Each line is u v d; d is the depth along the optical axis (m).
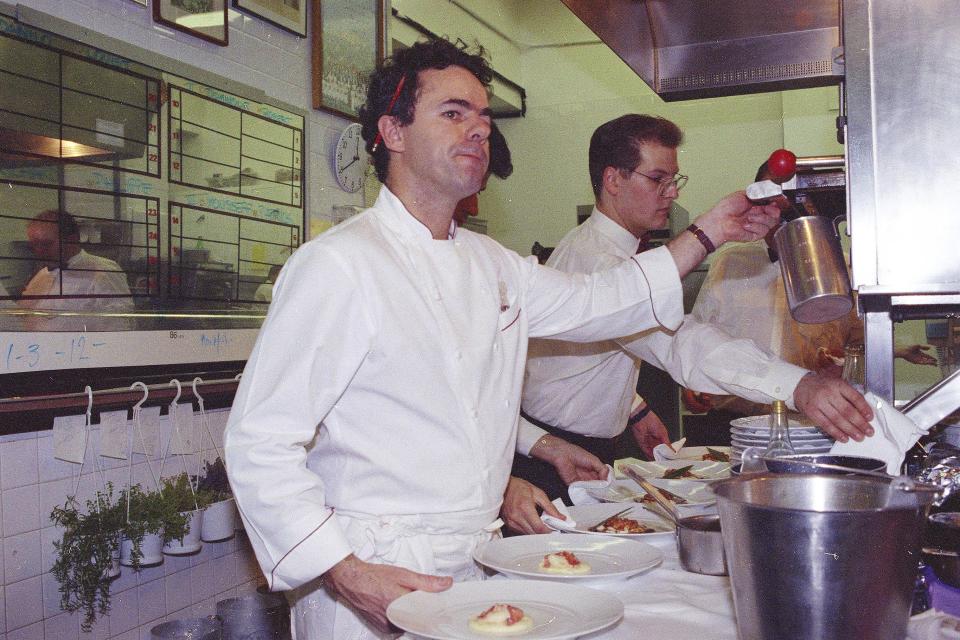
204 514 2.55
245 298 2.95
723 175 6.08
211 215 2.79
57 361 2.23
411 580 1.14
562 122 6.47
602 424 2.34
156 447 2.55
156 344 2.55
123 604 2.46
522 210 6.57
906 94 1.32
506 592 1.11
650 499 1.68
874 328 1.52
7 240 2.10
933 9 1.31
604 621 0.96
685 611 1.07
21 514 2.16
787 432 1.51
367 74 3.68
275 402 1.22
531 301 1.63
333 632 1.37
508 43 6.34
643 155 2.31
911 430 1.41
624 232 2.39
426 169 1.41
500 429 1.43
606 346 2.25
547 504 1.57
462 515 1.33
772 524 0.83
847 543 0.80
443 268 1.43
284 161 3.15
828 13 2.09
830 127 5.66
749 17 2.12
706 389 1.78
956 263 1.31
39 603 2.21
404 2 4.92
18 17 2.15
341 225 1.40
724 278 2.89
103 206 2.38
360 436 1.32
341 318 1.27
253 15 3.01
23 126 2.15
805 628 0.82
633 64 2.24
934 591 1.09
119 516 2.30
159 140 2.58
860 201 1.34
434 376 1.33
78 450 2.28
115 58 2.43
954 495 1.23
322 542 1.17
